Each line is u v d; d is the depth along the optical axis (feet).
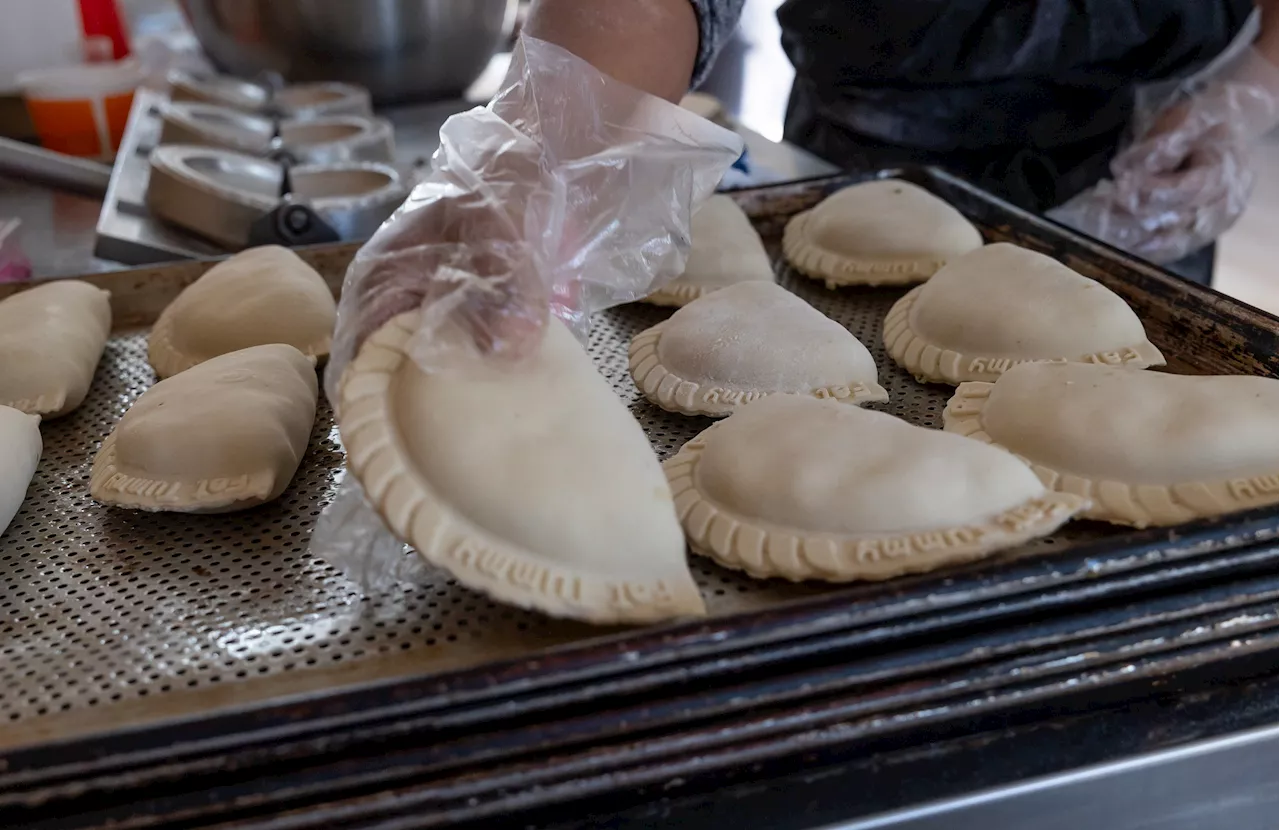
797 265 3.88
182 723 1.68
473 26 6.40
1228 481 2.36
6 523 2.57
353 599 2.28
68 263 4.52
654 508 2.05
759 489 2.32
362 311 2.21
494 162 2.49
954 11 4.58
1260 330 3.01
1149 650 1.97
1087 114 4.74
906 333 3.27
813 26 4.97
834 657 1.87
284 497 2.71
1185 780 1.98
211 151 4.69
